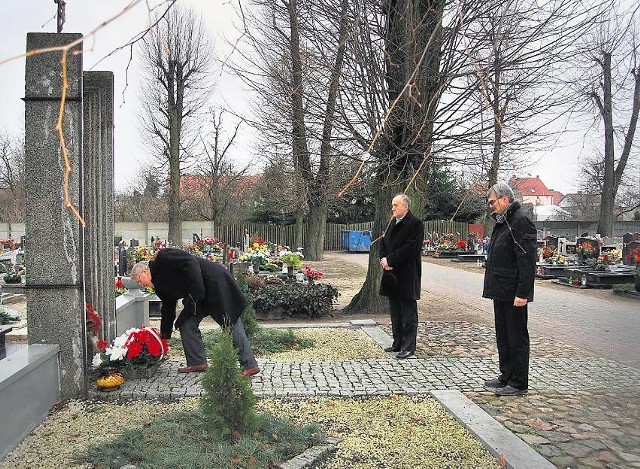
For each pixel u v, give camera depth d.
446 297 15.66
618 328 10.84
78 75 5.34
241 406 4.36
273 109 11.99
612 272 18.84
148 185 42.25
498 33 2.77
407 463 4.29
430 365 7.31
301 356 7.86
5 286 14.48
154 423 4.77
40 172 5.41
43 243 5.47
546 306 14.18
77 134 5.38
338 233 47.19
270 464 4.07
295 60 7.55
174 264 6.20
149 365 6.42
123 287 11.16
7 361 4.85
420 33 4.10
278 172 22.19
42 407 5.15
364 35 4.46
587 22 5.88
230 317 6.26
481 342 8.99
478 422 5.05
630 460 4.32
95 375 6.19
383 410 5.52
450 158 9.89
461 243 35.06
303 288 11.95
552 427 5.02
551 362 7.69
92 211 6.77
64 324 5.55
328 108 9.41
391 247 7.70
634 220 45.81
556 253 24.47
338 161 11.15
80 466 4.09
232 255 20.52
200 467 3.86
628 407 5.61
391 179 10.65
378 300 12.33
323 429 4.96
